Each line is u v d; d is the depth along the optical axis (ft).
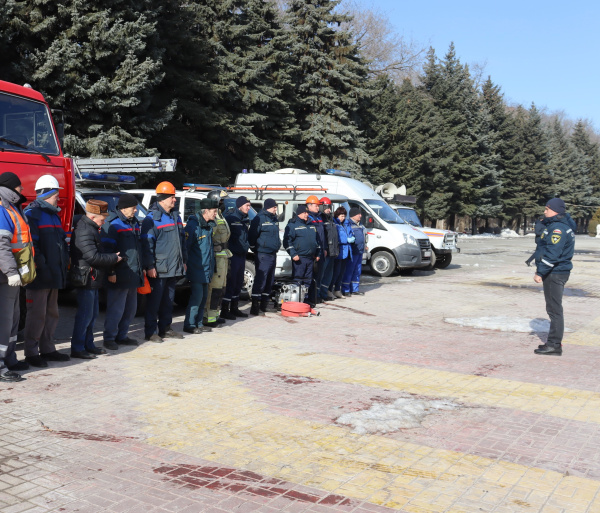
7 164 23.04
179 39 80.02
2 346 19.90
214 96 85.30
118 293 24.53
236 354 24.68
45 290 21.39
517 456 14.80
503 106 206.69
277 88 99.25
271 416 17.22
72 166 26.09
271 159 98.68
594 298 46.73
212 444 15.05
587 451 15.24
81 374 21.06
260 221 34.14
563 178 260.21
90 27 63.31
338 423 16.79
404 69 174.50
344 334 29.78
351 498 12.35
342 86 114.52
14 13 60.44
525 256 96.32
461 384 21.22
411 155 139.44
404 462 14.26
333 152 112.37
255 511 11.72
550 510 12.04
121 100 65.62
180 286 34.47
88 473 13.24
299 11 111.24
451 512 11.84
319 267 38.78
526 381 21.86
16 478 12.91
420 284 52.60
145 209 35.37
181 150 80.74
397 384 20.95
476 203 175.94
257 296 34.37
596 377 22.65
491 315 36.81
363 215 57.93
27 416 16.69
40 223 21.07
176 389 19.57
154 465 13.74
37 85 61.67
